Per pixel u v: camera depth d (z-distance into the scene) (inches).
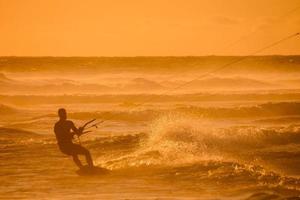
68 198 2177.7
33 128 4554.6
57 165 2898.6
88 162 2630.4
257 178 2440.9
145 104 7052.2
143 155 2935.5
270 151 3425.2
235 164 2696.9
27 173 2694.4
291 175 2802.7
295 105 5935.0
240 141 3617.1
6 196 2222.0
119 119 5339.6
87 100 7672.2
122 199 2144.4
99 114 5393.7
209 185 2361.0
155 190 2294.5
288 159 3206.2
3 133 4042.8
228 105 6899.6
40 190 2327.8
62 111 2628.0
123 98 7696.9
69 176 2605.8
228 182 2396.7
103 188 2346.2
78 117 5403.5
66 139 2618.1
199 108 5654.5
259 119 5442.9
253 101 7642.7
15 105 7273.6
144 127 4717.0
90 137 3956.7
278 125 4904.0
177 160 2829.7
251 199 2073.1
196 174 2546.8
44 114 6092.5
